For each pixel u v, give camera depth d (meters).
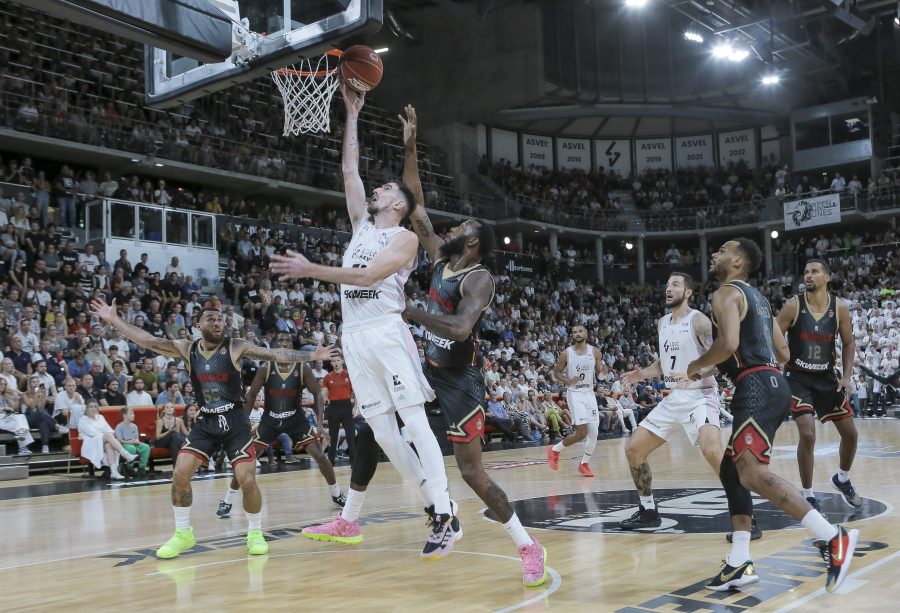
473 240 4.45
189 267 19.50
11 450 12.49
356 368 4.62
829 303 6.33
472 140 31.64
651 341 30.28
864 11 28.78
